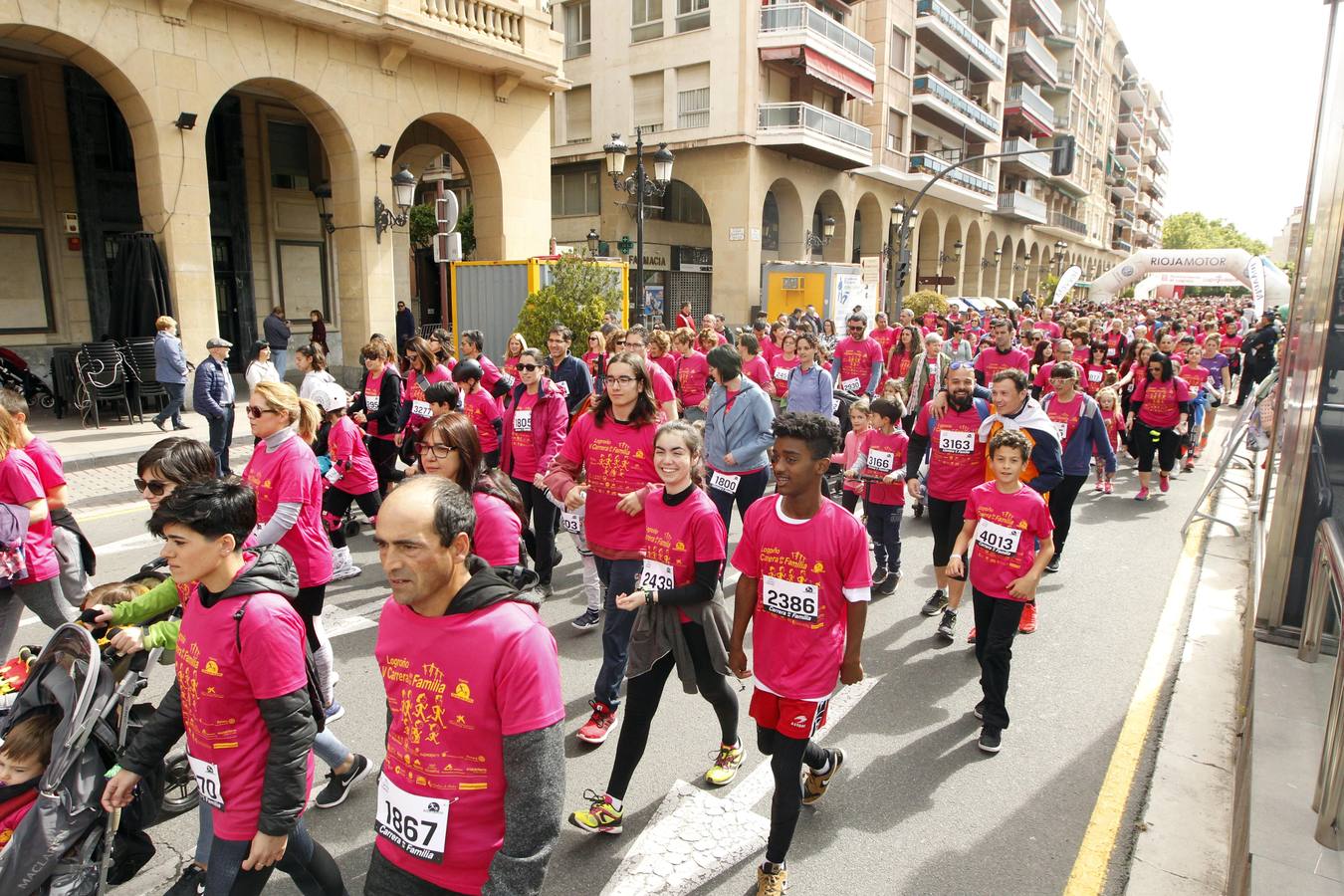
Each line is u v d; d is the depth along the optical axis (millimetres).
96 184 16438
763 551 3080
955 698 4789
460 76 17250
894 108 32938
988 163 43844
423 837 1961
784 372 10523
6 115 15352
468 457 3365
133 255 12867
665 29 26734
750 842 3434
